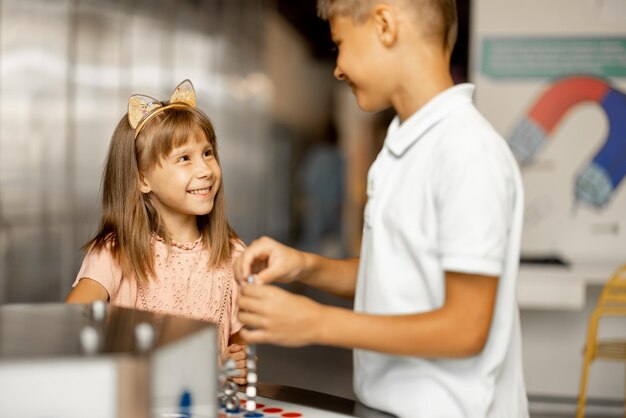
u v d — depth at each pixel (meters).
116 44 4.30
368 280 1.17
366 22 1.12
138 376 0.81
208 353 0.96
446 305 1.03
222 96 6.14
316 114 9.49
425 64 1.12
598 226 4.10
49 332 0.92
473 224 1.01
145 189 1.65
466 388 1.12
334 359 5.02
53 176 3.81
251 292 1.02
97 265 1.61
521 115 4.12
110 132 4.19
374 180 1.20
